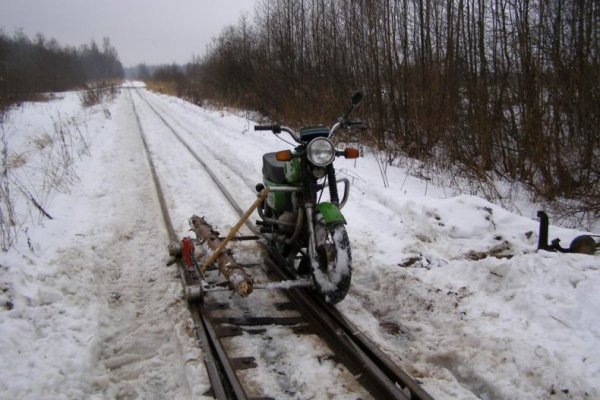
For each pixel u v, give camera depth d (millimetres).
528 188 9625
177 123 22297
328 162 4590
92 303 4953
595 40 9398
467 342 4176
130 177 10828
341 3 17453
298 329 4500
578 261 5375
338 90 16250
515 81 11414
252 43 25547
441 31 13727
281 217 5223
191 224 6496
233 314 4820
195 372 3729
